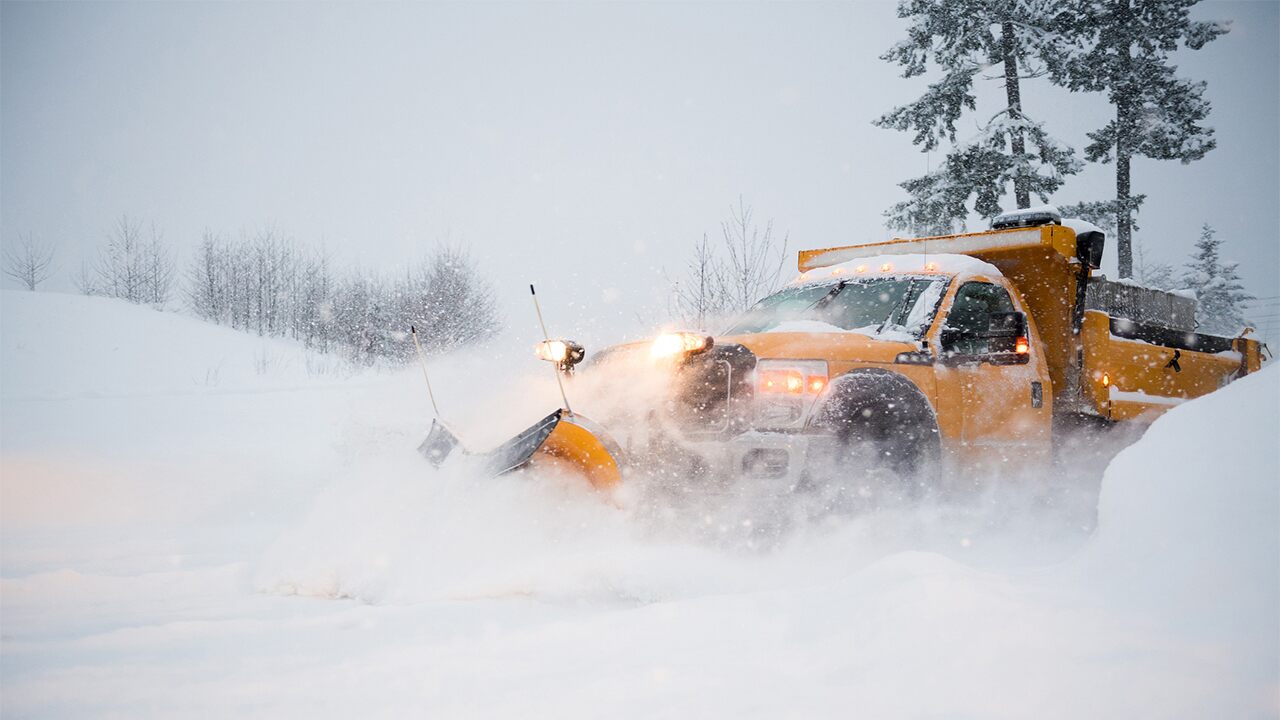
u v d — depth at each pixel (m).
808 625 2.38
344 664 2.45
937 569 2.58
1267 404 2.96
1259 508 2.40
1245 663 1.82
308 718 2.02
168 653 2.64
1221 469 2.70
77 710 2.13
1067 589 2.40
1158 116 22.75
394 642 2.70
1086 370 6.02
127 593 3.63
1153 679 1.80
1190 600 2.15
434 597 3.44
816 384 4.15
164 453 9.55
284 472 8.02
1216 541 2.36
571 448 3.85
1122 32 22.94
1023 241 5.98
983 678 1.89
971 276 5.36
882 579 2.62
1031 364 5.53
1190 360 7.12
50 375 19.73
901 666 2.01
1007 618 2.15
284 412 13.99
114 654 2.64
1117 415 6.08
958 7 21.77
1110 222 22.05
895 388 4.44
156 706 2.15
